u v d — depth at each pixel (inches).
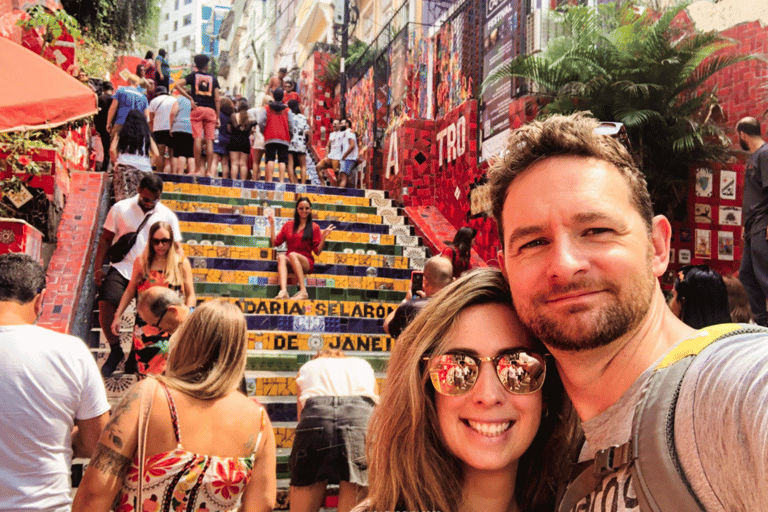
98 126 359.3
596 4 264.2
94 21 446.3
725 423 26.4
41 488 84.8
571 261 33.6
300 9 874.1
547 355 45.7
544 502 46.9
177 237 208.8
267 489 83.0
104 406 95.2
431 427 45.6
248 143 390.6
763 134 221.5
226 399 80.6
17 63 172.4
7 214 230.2
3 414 83.1
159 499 72.0
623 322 33.4
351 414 127.1
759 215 216.7
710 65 219.5
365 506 47.1
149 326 144.9
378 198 392.2
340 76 586.9
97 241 263.6
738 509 26.0
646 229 35.5
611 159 35.7
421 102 419.5
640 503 29.3
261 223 320.5
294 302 249.9
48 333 91.8
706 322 104.7
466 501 45.4
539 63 234.8
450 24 381.1
